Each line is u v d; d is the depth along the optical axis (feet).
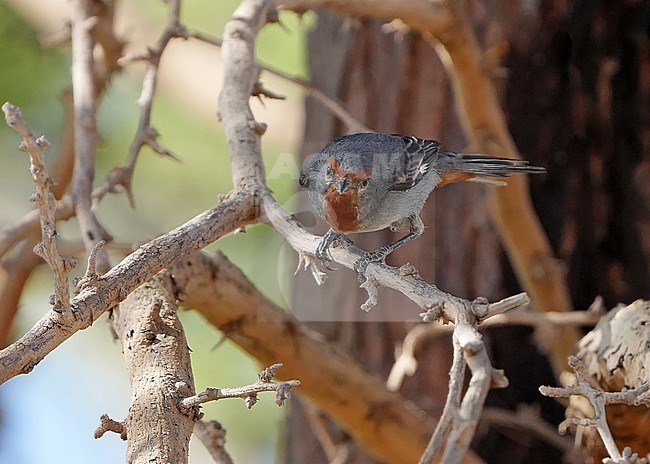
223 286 24.94
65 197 26.61
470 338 15.84
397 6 28.71
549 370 34.99
